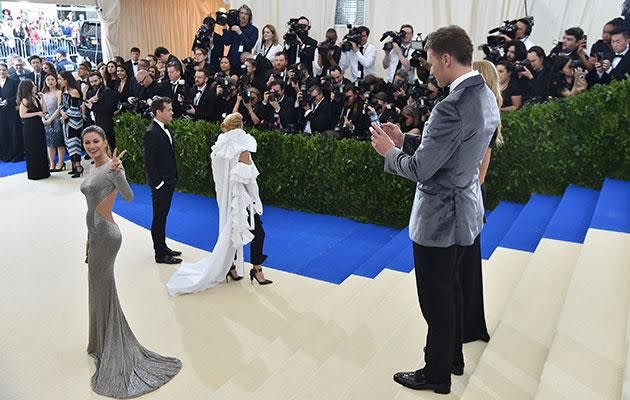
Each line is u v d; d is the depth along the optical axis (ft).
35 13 38.17
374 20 30.71
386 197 22.40
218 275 17.26
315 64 28.53
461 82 8.78
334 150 22.99
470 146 8.80
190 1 45.09
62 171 31.14
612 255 12.95
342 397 10.36
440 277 9.52
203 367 13.44
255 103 25.64
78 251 20.53
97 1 37.91
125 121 28.22
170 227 22.89
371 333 13.06
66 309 16.35
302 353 12.85
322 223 23.08
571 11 26.00
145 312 16.02
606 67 20.65
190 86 29.04
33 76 33.37
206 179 26.40
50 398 12.40
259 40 33.14
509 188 20.59
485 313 12.63
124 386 12.60
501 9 27.45
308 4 32.17
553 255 14.33
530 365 10.09
